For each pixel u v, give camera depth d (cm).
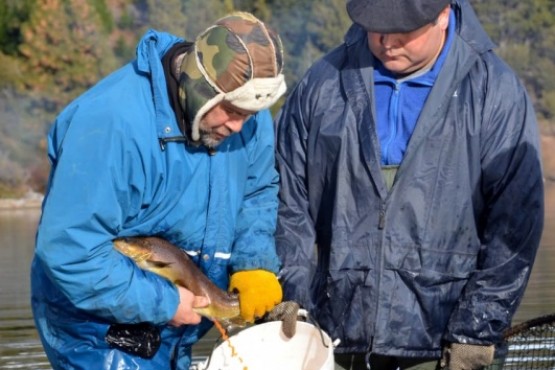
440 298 586
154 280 537
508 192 577
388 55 569
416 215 579
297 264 598
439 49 582
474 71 582
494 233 583
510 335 689
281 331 570
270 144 574
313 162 599
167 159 527
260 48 498
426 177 578
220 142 529
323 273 602
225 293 556
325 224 602
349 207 590
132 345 551
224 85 497
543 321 684
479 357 579
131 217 532
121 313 530
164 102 522
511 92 579
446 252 582
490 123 576
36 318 564
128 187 520
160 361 568
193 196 538
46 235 513
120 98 520
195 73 502
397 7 554
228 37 498
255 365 567
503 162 575
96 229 514
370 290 585
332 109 595
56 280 521
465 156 577
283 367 567
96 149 510
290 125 609
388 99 588
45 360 1031
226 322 566
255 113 518
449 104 577
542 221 582
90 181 509
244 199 578
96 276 518
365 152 583
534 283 1267
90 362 551
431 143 576
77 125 514
